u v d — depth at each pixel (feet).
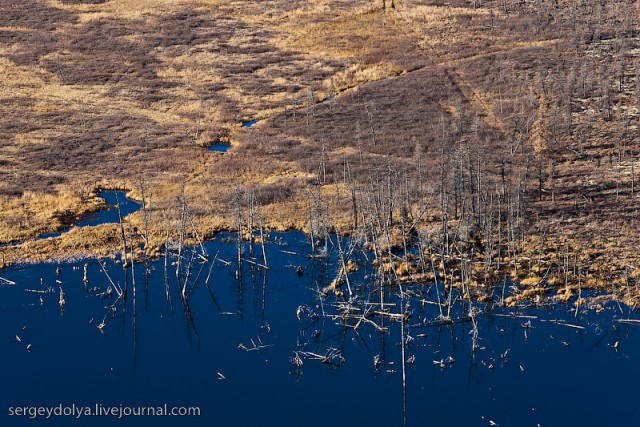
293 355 171.94
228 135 295.48
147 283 199.21
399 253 209.15
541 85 316.60
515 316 182.29
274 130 296.51
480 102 311.06
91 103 323.16
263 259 209.05
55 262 206.80
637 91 301.02
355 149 278.05
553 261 201.87
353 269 202.39
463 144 259.19
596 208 228.84
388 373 165.78
